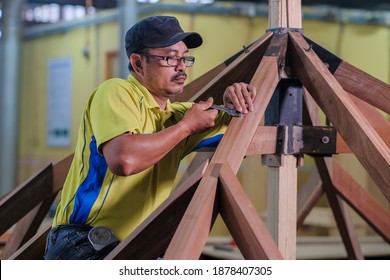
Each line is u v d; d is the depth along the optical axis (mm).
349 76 2996
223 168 2295
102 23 8789
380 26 8211
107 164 2467
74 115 9375
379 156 2500
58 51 9656
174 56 2580
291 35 2994
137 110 2463
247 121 2527
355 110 2670
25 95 10305
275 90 3023
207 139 2830
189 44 2672
